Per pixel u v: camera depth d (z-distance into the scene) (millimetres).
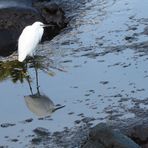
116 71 12836
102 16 17188
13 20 16422
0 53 15344
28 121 10906
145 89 11719
